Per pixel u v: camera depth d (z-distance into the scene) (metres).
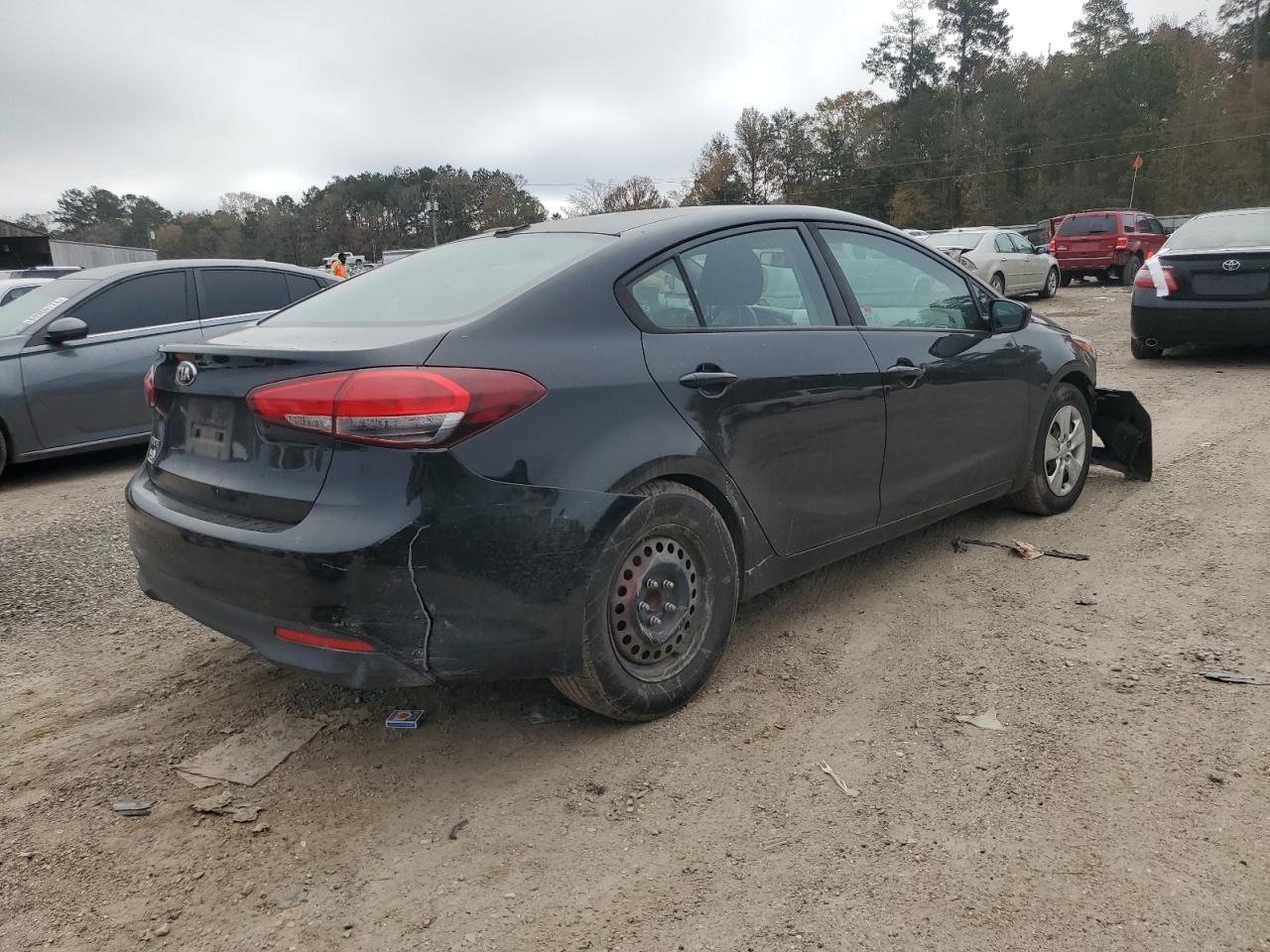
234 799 2.66
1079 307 16.59
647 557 2.87
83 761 2.88
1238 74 71.75
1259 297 8.70
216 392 2.68
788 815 2.49
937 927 2.06
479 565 2.48
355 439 2.41
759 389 3.16
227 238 115.19
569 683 2.80
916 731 2.88
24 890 2.29
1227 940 1.99
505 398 2.53
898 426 3.71
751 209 3.51
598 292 2.88
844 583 4.10
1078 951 1.97
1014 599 3.84
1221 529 4.54
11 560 4.89
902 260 4.02
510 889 2.25
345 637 2.41
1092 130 70.56
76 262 51.00
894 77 88.75
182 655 3.65
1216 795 2.48
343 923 2.16
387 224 113.56
